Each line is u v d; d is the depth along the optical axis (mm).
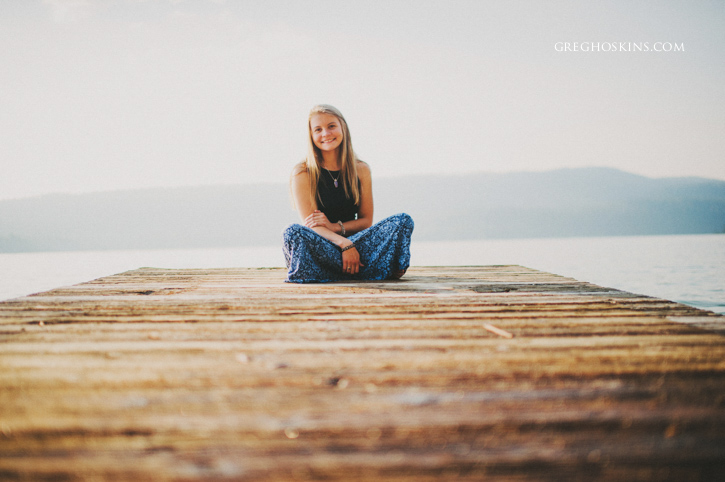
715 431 964
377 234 3352
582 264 14570
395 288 2967
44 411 1057
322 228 3342
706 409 1063
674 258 16484
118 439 938
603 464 849
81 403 1100
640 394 1145
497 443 922
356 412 1055
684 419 1014
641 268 12664
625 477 814
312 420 1016
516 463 854
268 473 826
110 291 2904
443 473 827
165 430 971
